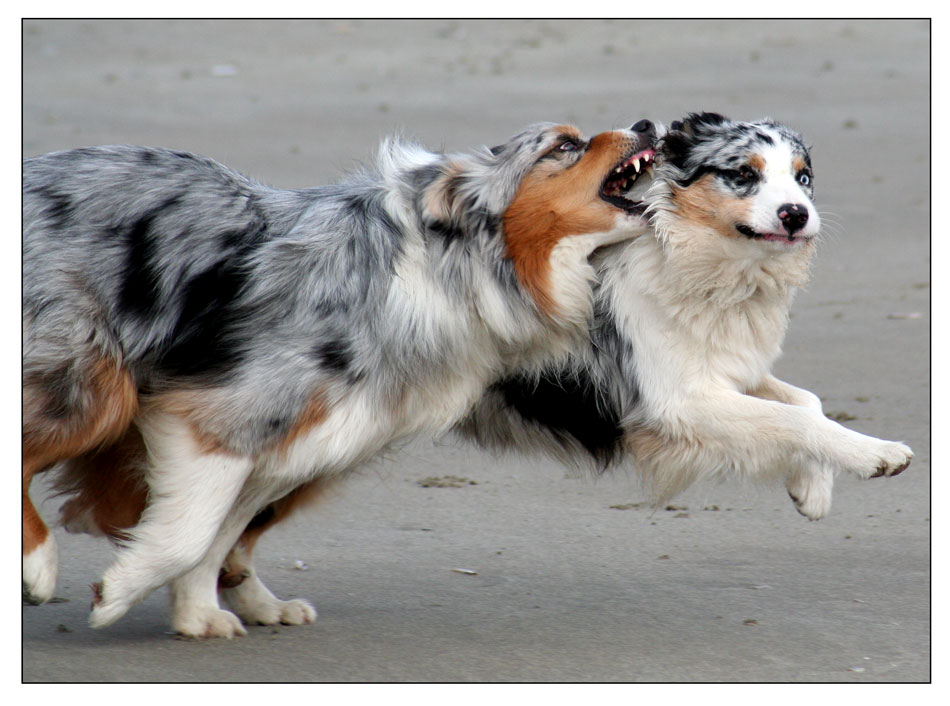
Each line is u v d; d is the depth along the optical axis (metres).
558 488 12.61
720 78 31.33
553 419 10.31
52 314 8.74
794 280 9.89
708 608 9.81
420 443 10.99
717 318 9.80
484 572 10.66
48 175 9.09
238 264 9.09
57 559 9.05
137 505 9.73
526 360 9.92
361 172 10.09
